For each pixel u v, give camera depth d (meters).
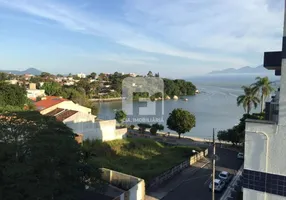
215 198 26.16
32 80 154.75
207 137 59.12
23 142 15.32
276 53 13.46
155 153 41.03
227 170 34.84
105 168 27.56
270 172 12.02
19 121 16.55
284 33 11.55
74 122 38.84
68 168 16.48
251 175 12.52
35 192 14.12
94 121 42.75
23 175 13.93
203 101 132.62
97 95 133.25
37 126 16.80
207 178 31.41
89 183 19.31
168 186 28.80
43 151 15.15
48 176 14.95
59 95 83.12
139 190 23.69
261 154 12.22
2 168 13.98
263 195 12.22
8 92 45.28
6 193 13.62
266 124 12.05
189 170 34.41
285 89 11.55
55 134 17.06
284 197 11.72
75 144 18.23
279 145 11.77
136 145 42.88
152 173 30.36
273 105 13.48
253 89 51.56
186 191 27.45
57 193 15.55
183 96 155.62
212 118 84.12
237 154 43.28
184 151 42.19
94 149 36.75
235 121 79.31
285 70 11.54
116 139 43.69
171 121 55.03
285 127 11.59
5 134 15.46
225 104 120.69
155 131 57.88
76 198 16.75
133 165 34.22
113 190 24.20
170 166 34.53
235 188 28.66
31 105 47.16
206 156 41.94
